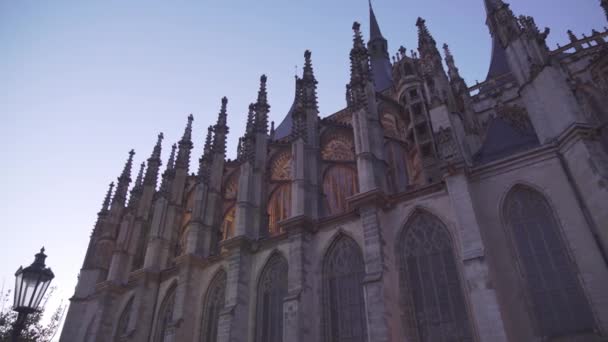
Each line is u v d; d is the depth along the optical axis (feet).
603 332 72.08
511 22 110.22
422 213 101.04
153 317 142.82
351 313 100.48
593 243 78.07
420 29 151.33
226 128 176.45
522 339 78.07
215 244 149.48
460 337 84.69
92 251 190.80
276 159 167.32
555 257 82.33
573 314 76.64
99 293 165.07
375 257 96.58
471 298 80.12
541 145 94.68
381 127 127.24
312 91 151.23
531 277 82.94
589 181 80.89
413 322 90.63
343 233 109.91
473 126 128.16
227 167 178.40
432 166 133.80
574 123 85.51
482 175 96.37
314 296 106.52
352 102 124.67
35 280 49.78
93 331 150.30
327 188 146.00
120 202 202.59
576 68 146.51
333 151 155.53
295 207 118.93
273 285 118.32
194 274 136.36
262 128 156.97
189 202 179.52
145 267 150.92
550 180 87.51
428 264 95.14
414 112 153.48
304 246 111.96
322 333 101.14
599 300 74.18
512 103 154.51
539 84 97.04
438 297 90.63
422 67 142.41
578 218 81.51
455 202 91.97
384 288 91.20
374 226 100.53
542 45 100.73
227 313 113.39
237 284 118.42
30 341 133.18
